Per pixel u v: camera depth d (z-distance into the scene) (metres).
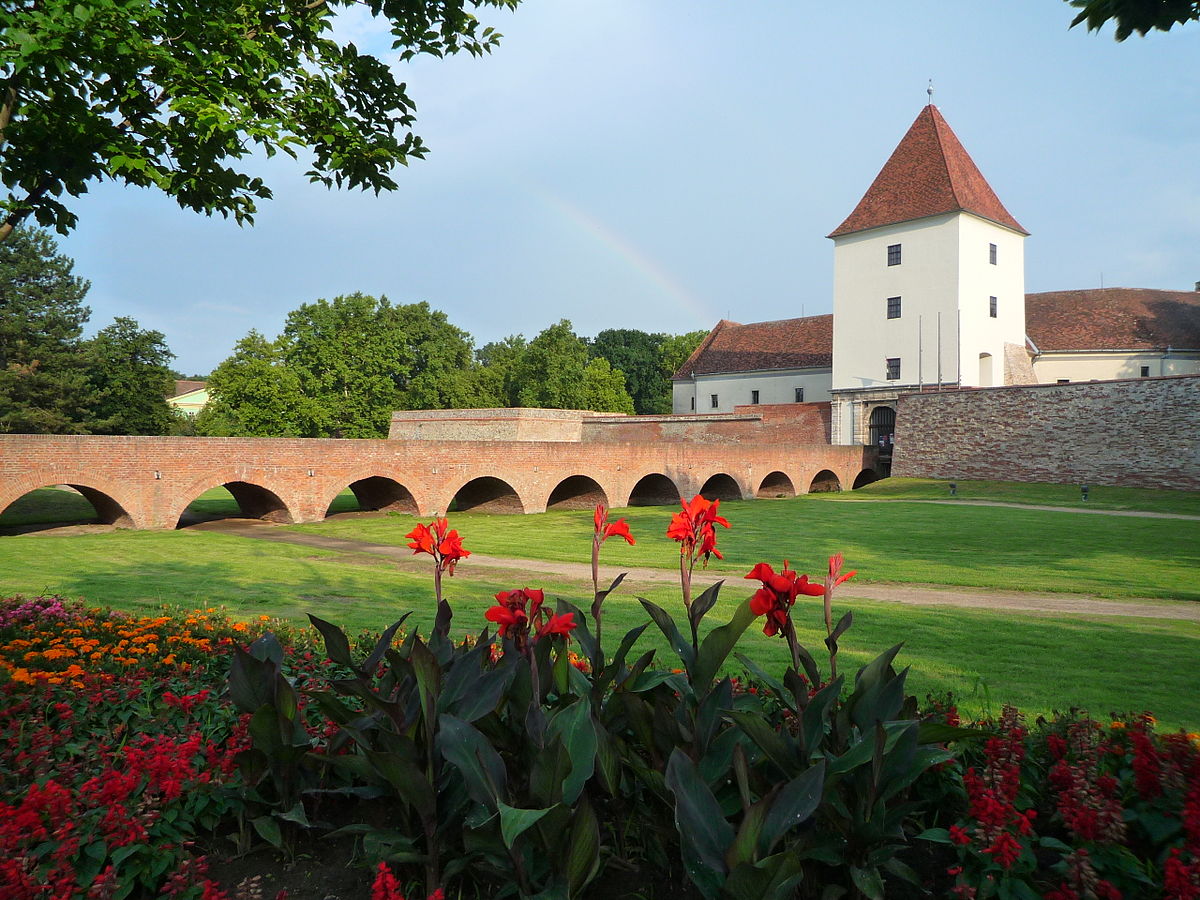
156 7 6.77
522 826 2.53
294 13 8.38
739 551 25.38
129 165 6.90
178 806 3.83
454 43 9.09
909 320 53.09
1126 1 5.56
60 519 33.44
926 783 3.93
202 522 34.00
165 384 63.16
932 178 53.03
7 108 6.53
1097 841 3.31
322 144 8.94
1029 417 47.19
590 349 100.00
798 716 3.51
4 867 3.10
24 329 57.75
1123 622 14.05
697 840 2.70
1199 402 40.81
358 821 3.92
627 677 3.92
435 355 75.38
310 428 59.84
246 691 3.82
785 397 65.19
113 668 6.61
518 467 38.78
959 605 15.95
